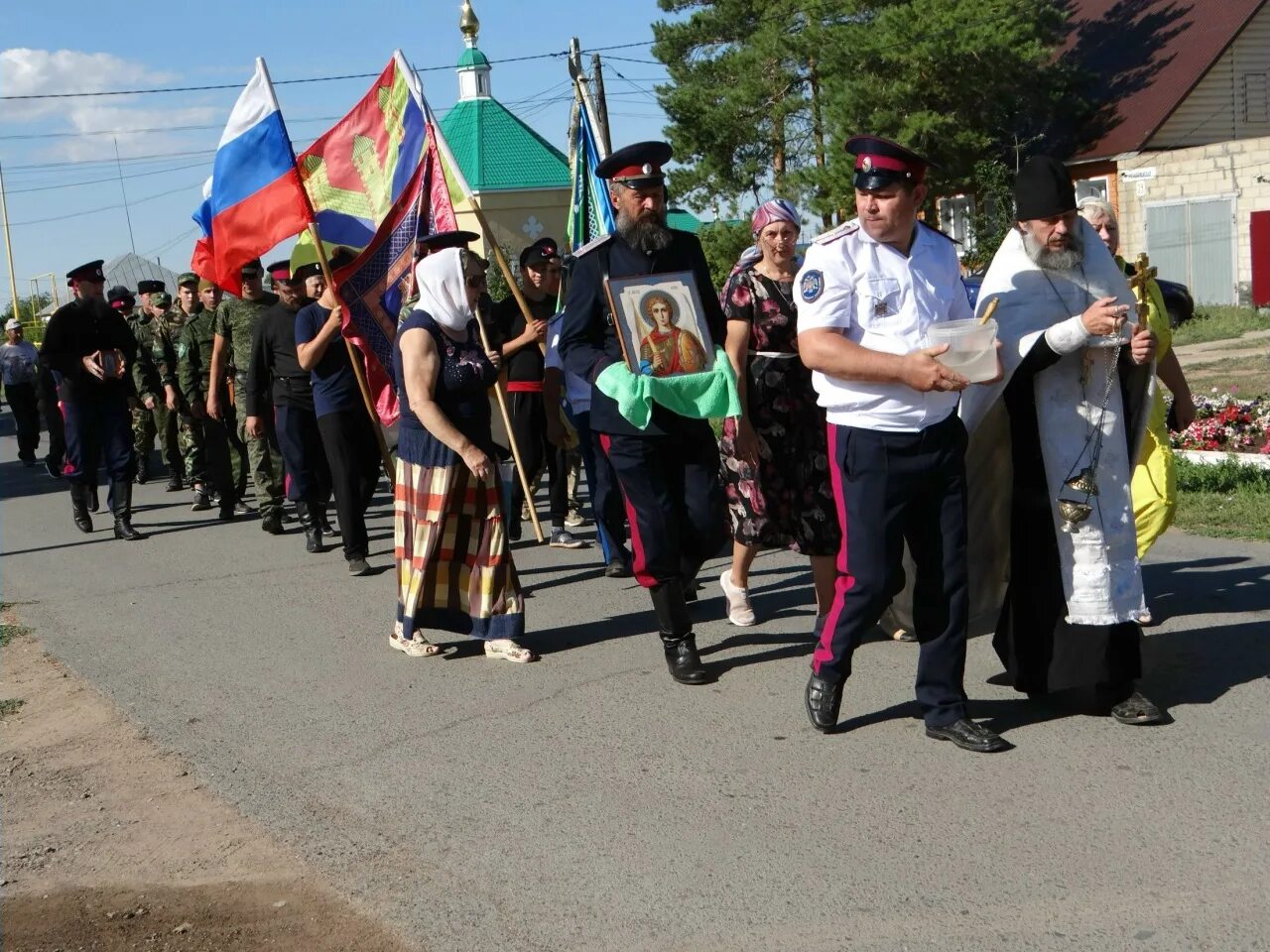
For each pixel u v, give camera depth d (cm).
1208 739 470
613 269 575
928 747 482
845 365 457
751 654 618
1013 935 346
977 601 534
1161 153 2991
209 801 482
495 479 626
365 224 950
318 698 596
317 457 963
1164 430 606
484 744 521
